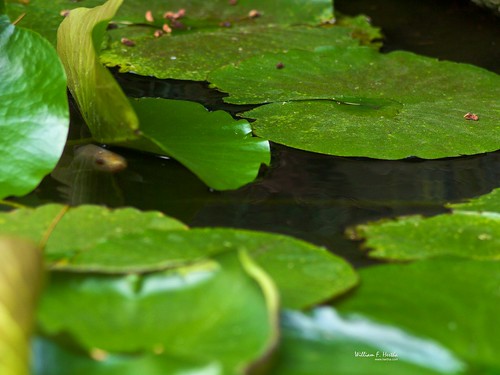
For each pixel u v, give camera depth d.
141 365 1.66
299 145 1.98
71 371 1.67
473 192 1.92
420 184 1.93
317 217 1.88
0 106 1.90
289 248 1.80
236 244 1.81
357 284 1.77
